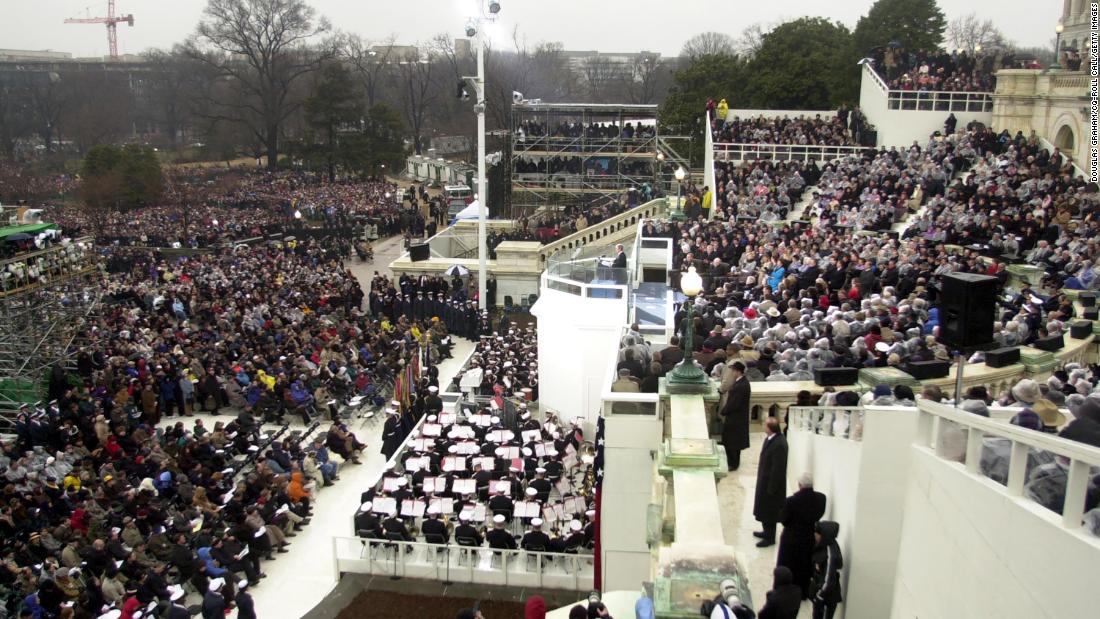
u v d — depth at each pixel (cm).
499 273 4419
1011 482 633
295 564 2075
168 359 3020
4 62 15650
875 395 1218
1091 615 509
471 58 13500
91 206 7400
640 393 1541
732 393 1354
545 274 2881
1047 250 2608
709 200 4234
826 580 986
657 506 1188
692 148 6341
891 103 4494
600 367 2684
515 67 11738
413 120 12781
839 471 1112
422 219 6419
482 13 3700
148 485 2117
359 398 2986
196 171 11162
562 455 2358
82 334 3331
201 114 10706
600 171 5491
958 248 2862
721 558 914
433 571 1998
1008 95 4025
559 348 2778
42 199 8662
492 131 7300
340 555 2075
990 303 868
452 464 2230
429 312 4025
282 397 2900
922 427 860
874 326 1738
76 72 14438
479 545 2041
